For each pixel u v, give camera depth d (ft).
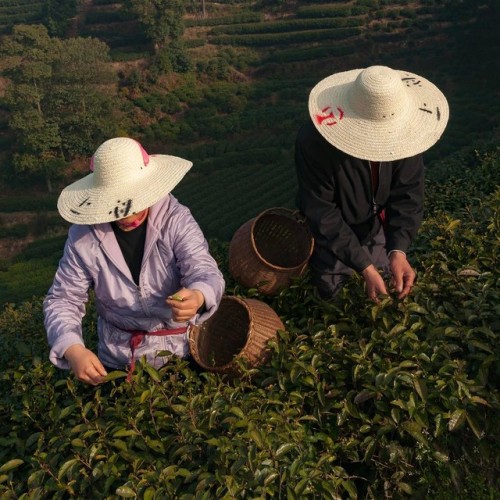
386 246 12.51
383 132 11.39
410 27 251.80
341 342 10.95
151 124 231.30
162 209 10.50
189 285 10.04
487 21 237.25
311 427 10.32
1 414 12.21
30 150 214.07
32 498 9.22
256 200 165.48
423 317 11.45
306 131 12.28
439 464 10.05
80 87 222.89
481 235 14.24
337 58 250.98
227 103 236.84
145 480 8.81
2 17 320.70
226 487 8.52
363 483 10.09
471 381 9.89
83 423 10.73
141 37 274.98
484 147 62.28
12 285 156.66
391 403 9.68
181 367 10.86
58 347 10.23
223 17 289.33
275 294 13.78
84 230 10.57
